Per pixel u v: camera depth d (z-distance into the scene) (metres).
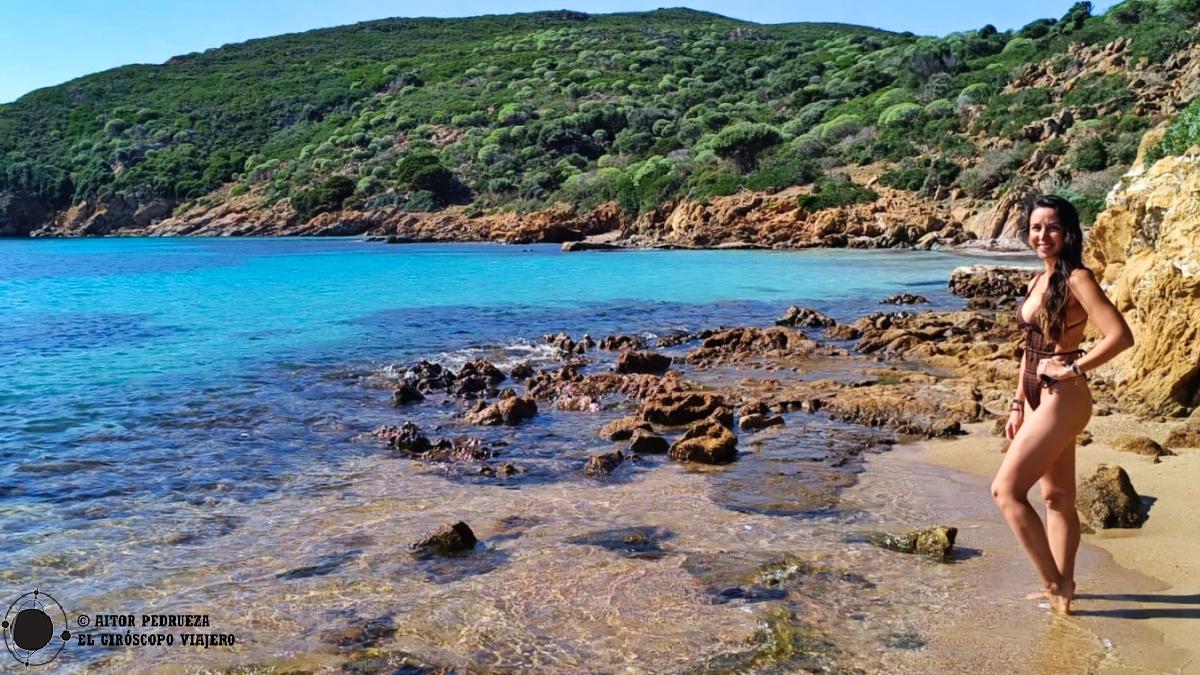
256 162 93.50
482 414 10.18
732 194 57.03
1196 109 15.27
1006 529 6.21
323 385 12.25
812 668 4.20
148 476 7.86
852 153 60.84
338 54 131.50
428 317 20.16
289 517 6.70
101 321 19.28
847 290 26.69
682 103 89.19
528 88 100.94
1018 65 67.00
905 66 76.44
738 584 5.26
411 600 5.09
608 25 150.50
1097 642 4.36
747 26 152.62
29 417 10.18
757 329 16.38
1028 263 35.41
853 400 10.48
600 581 5.34
